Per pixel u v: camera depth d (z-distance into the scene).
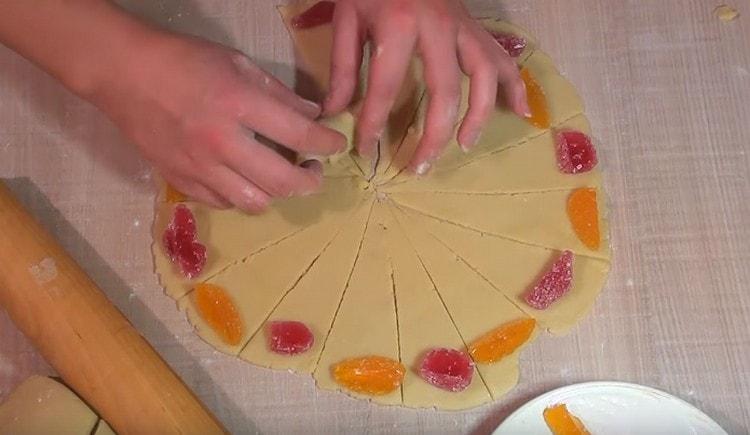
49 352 0.76
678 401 0.75
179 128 0.72
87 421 0.75
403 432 0.76
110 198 0.82
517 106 0.77
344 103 0.75
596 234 0.80
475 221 0.80
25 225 0.78
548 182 0.81
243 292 0.79
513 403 0.77
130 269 0.80
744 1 0.85
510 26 0.84
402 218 0.80
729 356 0.78
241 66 0.74
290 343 0.77
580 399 0.75
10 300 0.76
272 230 0.80
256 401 0.77
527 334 0.78
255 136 0.76
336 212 0.80
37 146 0.83
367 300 0.78
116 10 0.73
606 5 0.85
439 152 0.74
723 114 0.83
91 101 0.74
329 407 0.77
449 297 0.78
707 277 0.79
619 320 0.78
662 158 0.82
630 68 0.84
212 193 0.76
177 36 0.73
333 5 0.84
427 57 0.73
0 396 0.78
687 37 0.84
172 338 0.78
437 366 0.76
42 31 0.72
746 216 0.80
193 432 0.74
